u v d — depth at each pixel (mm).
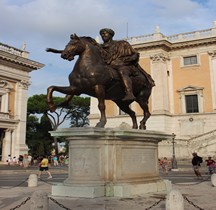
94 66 8625
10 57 42344
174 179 19234
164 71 46875
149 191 9180
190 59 47188
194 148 39062
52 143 63906
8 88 43000
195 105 46000
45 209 6738
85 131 8297
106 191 8367
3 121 41531
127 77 9094
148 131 9352
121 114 47844
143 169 9391
